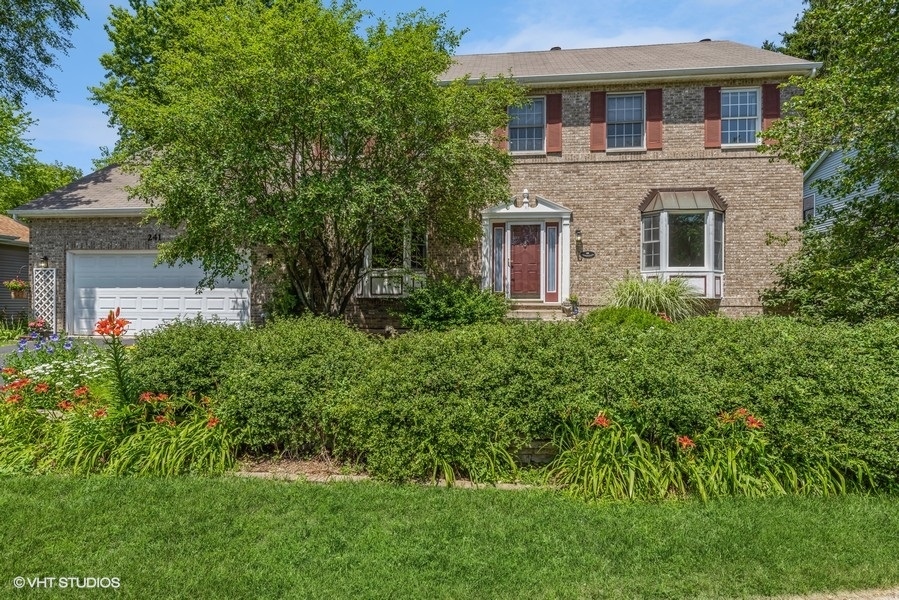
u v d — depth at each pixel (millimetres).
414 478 4305
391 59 7828
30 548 3129
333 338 5461
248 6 8781
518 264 12938
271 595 2695
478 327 5664
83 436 4621
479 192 9250
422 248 12641
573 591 2748
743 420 4125
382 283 12367
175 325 5820
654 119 12516
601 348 4867
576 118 12742
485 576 2873
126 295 13219
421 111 8211
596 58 14164
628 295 11117
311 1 8008
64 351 7379
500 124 9820
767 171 12203
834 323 6289
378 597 2682
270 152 7664
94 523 3447
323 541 3232
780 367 4480
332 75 7441
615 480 4008
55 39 15039
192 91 7746
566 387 4438
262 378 4715
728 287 12273
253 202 8039
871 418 4137
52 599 2648
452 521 3514
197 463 4438
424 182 8930
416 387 4516
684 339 5180
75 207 13086
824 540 3283
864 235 7820
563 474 4273
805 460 4105
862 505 3797
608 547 3193
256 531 3357
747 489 3945
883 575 2916
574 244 12703
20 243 17609
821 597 2750
